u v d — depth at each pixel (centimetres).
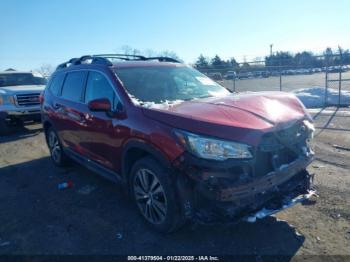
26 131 1019
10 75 1141
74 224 389
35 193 495
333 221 361
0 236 371
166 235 348
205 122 295
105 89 420
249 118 310
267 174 303
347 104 1227
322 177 487
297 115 343
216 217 296
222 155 283
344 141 692
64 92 542
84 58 528
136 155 380
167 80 441
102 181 527
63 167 611
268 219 369
